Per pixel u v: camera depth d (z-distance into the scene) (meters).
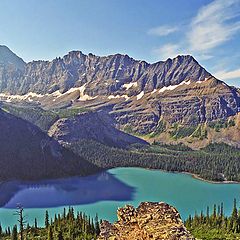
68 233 160.25
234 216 192.25
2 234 173.75
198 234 178.25
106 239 33.88
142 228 33.81
